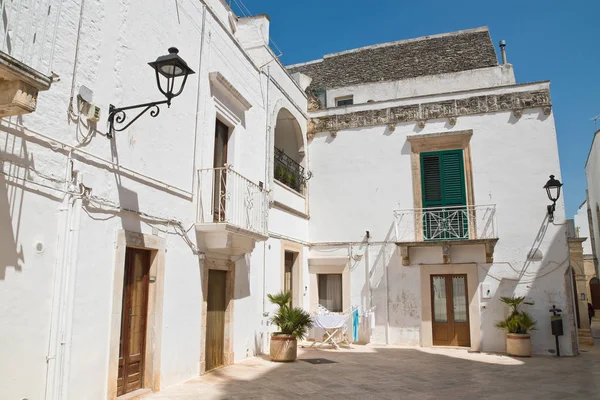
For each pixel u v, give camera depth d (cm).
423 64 1605
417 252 1240
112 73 596
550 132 1188
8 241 440
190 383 709
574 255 1484
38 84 388
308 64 1858
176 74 568
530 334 1128
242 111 984
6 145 441
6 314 434
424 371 881
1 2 419
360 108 1363
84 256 531
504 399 672
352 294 1281
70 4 529
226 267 883
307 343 1248
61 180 504
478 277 1180
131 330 629
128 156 620
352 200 1330
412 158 1291
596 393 714
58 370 483
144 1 671
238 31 1147
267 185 1089
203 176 805
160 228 682
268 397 643
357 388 720
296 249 1249
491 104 1240
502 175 1205
